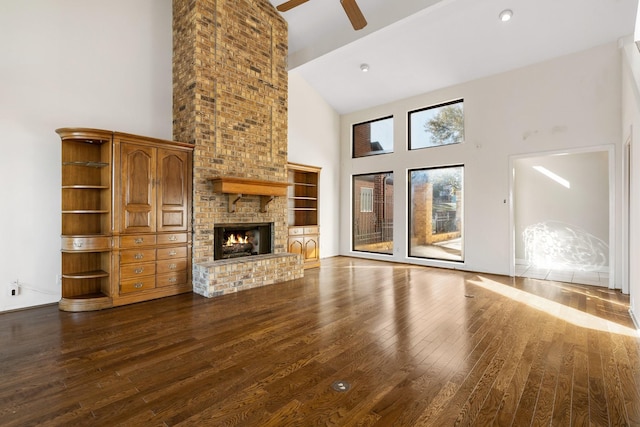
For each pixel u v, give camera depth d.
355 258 7.75
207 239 4.66
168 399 1.98
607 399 1.97
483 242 5.92
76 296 3.84
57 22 3.91
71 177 3.90
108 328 3.15
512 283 5.09
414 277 5.55
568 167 6.47
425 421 1.77
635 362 2.45
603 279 5.37
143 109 4.63
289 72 6.41
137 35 4.58
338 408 1.89
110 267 3.82
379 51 5.84
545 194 6.71
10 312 3.61
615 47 4.63
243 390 2.08
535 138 5.32
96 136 3.68
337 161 8.20
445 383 2.16
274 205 5.61
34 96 3.76
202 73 4.57
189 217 4.51
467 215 6.11
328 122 7.91
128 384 2.15
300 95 7.18
